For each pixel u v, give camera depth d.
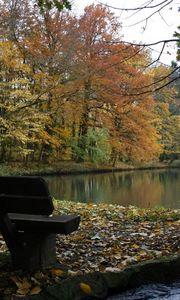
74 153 34.09
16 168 26.95
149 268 4.52
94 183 24.34
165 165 45.56
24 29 22.48
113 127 28.70
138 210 9.56
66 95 23.92
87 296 4.07
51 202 4.10
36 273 4.22
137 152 29.88
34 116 22.34
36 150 32.09
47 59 23.39
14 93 21.03
